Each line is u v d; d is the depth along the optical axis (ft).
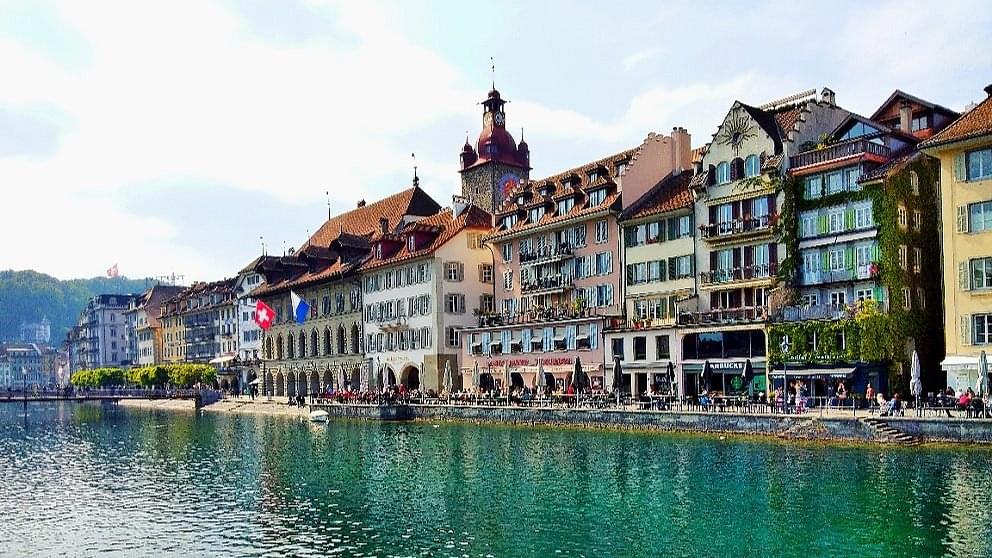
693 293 266.77
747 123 254.68
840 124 245.65
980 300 197.77
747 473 156.35
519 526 129.08
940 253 232.53
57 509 153.17
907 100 244.83
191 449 238.48
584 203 311.47
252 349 542.57
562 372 302.25
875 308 216.95
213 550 121.60
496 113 446.19
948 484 137.69
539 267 329.31
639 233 286.05
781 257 242.99
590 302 303.48
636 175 294.25
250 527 134.31
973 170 200.54
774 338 235.20
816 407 207.41
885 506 128.16
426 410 288.51
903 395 216.95
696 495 142.51
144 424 344.90
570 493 149.28
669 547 115.85
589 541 120.16
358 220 475.72
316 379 446.60
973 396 182.91
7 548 125.80
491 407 263.90
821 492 138.92
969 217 200.95
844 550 110.73
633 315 285.84
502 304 350.23
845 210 230.89
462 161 454.81
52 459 226.38
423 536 125.49
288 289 460.14
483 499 147.84
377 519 136.56
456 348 354.95
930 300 228.84
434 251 352.28
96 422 367.86
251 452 224.12
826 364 224.33
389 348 381.81
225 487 169.99
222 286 639.76
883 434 174.50
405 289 371.76
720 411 208.44
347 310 416.05
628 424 222.69
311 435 262.06
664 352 265.95
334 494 157.69
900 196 223.51
